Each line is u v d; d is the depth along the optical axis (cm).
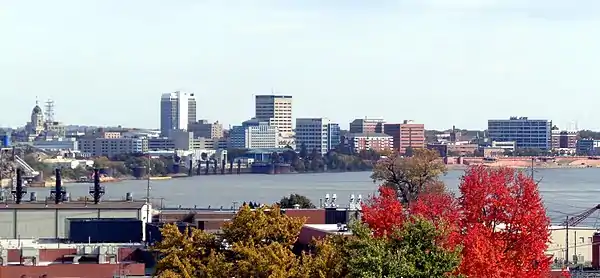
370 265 18250
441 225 19488
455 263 18588
